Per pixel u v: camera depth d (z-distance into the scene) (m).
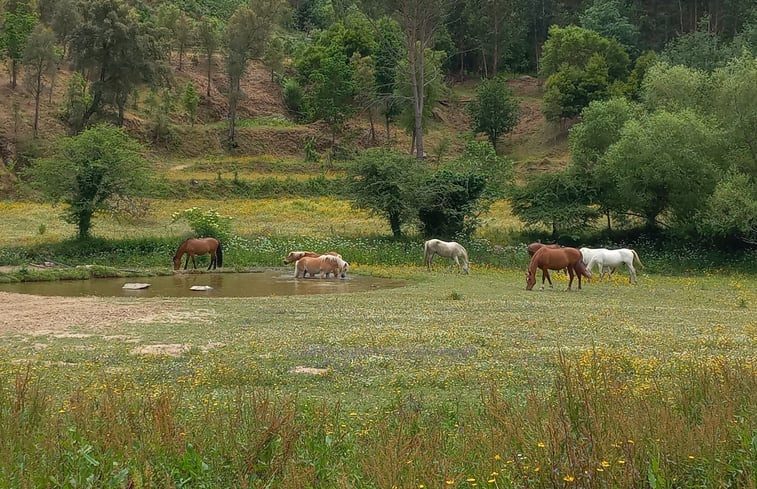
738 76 32.97
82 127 53.56
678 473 5.16
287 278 24.83
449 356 11.14
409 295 19.98
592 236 36.22
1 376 8.09
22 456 5.40
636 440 5.36
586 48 75.69
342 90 66.12
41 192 30.69
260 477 5.27
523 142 71.50
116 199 33.22
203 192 47.31
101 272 24.56
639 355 11.09
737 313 16.91
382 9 46.47
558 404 6.11
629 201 34.09
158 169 52.19
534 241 35.53
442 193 33.69
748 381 7.12
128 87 54.25
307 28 95.12
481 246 31.75
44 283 22.78
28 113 53.47
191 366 10.30
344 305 17.56
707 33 69.69
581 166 37.03
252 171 54.19
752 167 32.34
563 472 4.91
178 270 26.25
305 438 5.86
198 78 70.81
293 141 63.84
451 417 7.12
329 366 10.32
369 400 8.43
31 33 54.59
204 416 6.56
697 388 7.00
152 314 15.82
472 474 5.15
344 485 4.84
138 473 5.02
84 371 9.90
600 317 15.71
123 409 6.44
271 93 73.31
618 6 85.69
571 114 70.06
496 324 14.55
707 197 31.64
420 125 45.88
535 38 91.75
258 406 6.34
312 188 49.75
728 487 4.98
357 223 39.97
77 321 14.77
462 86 85.19
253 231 35.50
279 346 11.89
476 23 86.00
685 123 32.50
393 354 11.27
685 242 34.00
